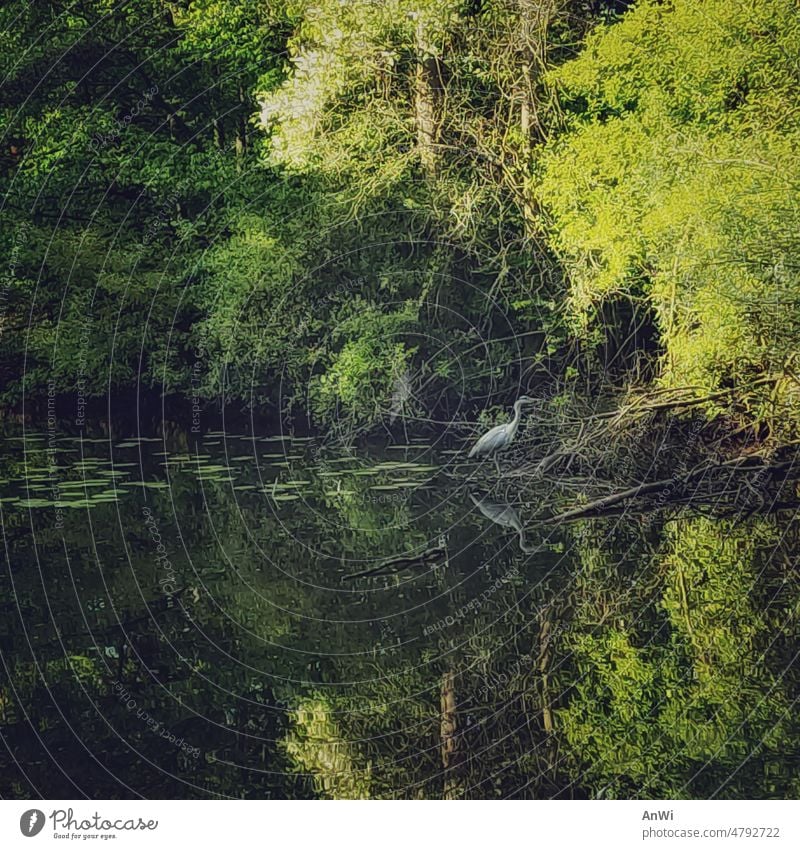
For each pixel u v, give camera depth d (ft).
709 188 46.44
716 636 29.30
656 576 34.71
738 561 36.01
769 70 47.75
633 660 27.81
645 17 52.13
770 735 23.52
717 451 48.85
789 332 45.24
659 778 21.75
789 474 46.55
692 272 48.26
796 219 43.88
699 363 50.06
